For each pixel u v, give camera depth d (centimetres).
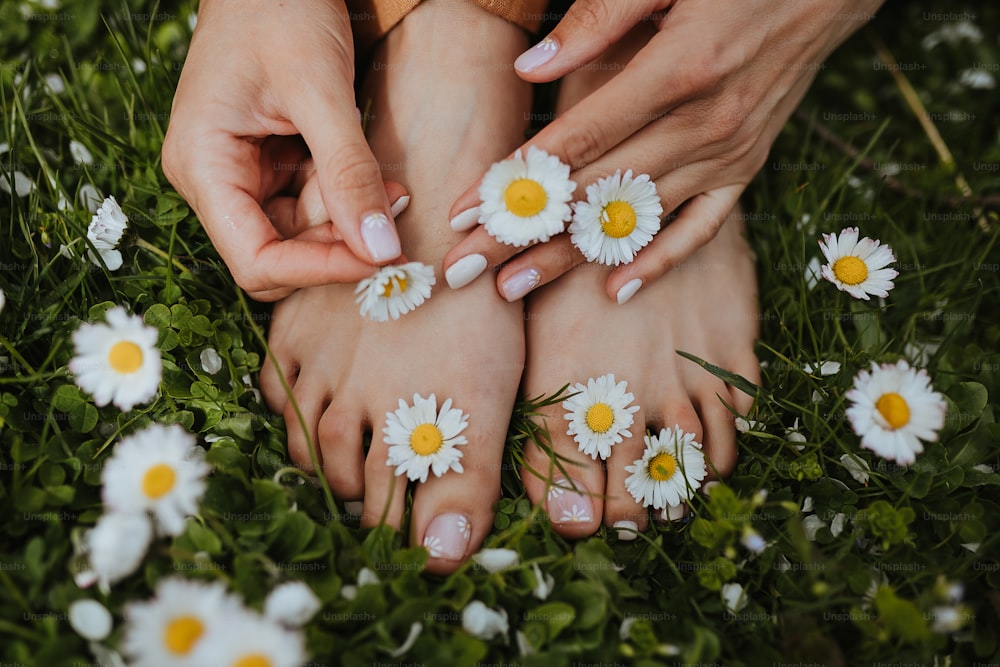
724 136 31
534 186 29
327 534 27
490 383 31
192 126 30
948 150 42
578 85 34
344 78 30
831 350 33
